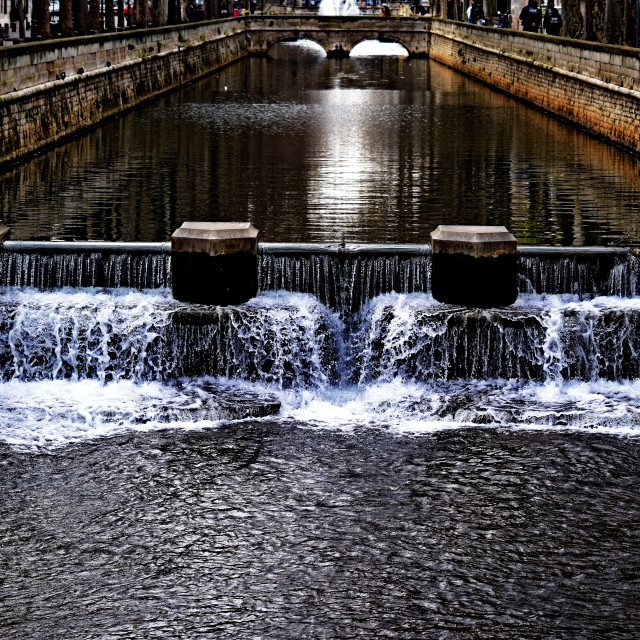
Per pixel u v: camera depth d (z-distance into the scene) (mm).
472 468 17828
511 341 20719
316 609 14211
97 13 67812
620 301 21859
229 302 21453
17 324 20766
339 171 36281
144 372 20781
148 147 42094
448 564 15211
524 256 22422
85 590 14602
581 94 50062
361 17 115625
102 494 16984
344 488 17203
